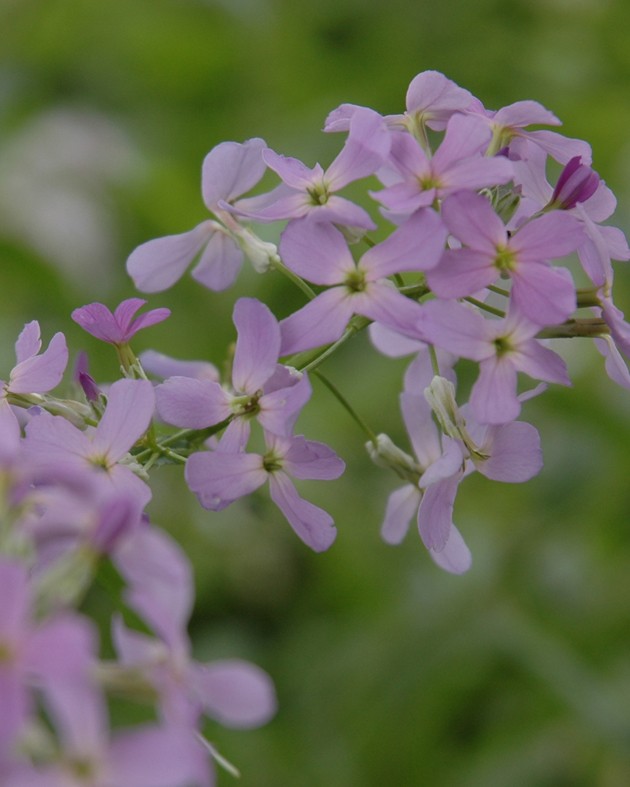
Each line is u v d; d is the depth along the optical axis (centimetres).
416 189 35
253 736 48
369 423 55
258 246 38
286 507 36
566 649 48
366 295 35
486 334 35
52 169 59
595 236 35
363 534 53
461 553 37
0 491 31
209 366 40
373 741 48
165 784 30
